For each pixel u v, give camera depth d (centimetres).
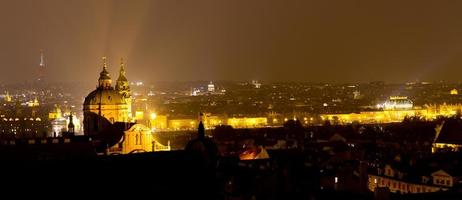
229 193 18550
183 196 13925
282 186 18988
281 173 19588
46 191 12838
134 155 14225
